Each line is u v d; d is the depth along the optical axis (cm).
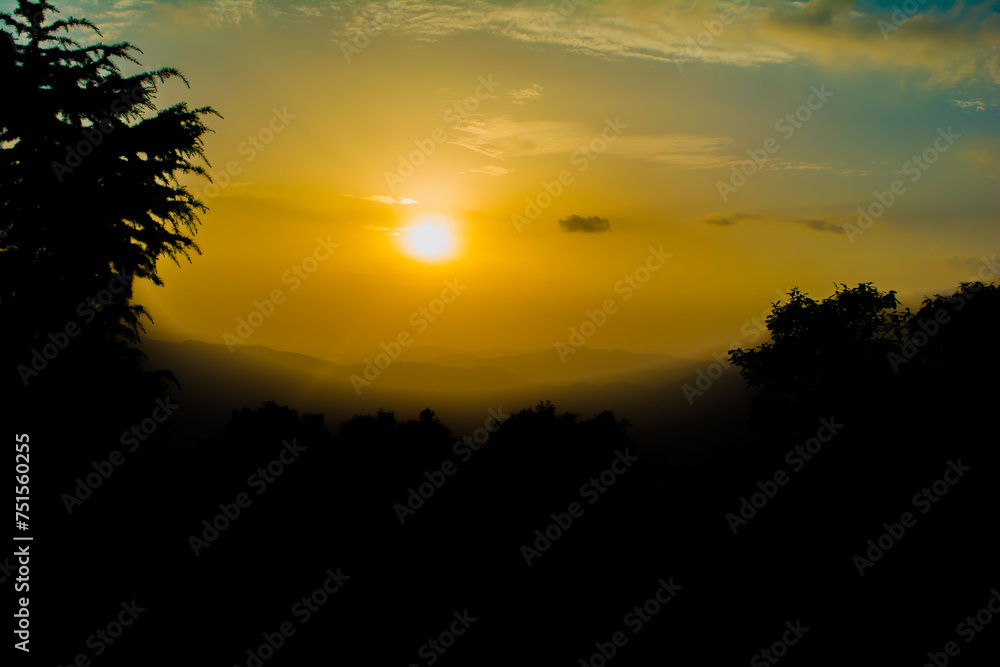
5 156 1634
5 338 1625
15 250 1652
